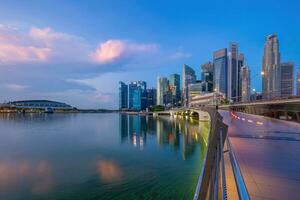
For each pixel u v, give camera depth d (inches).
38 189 1269.7
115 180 1395.2
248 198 144.2
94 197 1162.6
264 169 392.8
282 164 423.2
